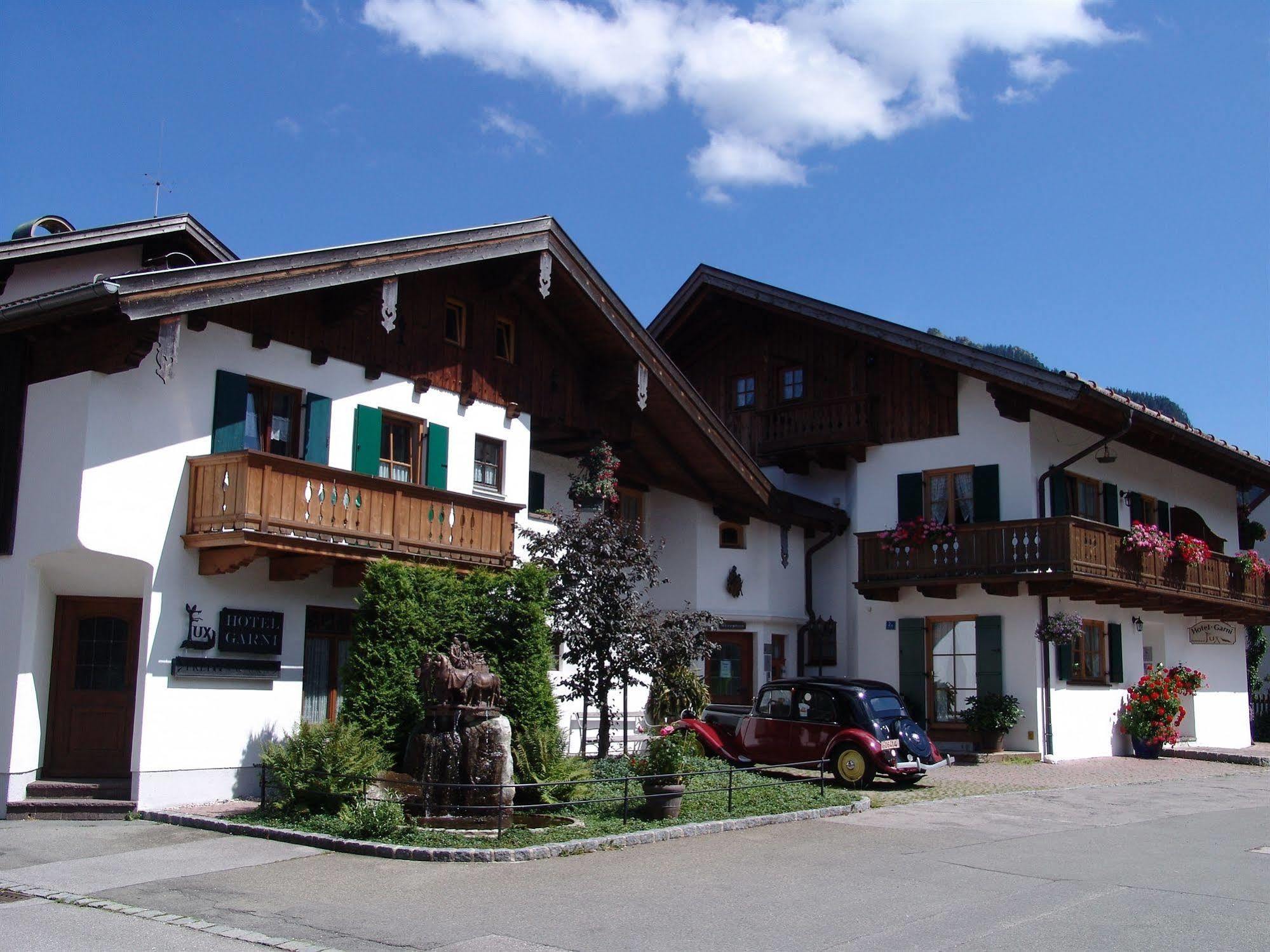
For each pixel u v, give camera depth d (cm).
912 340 2378
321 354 1602
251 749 1471
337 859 1074
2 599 1373
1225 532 3050
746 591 2430
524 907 895
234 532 1362
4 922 846
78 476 1315
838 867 1073
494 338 1909
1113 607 2505
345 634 1647
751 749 1789
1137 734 2439
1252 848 1235
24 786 1360
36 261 1672
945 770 2033
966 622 2364
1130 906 920
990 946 786
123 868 1038
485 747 1248
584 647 1667
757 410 2705
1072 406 2169
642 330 2039
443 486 1766
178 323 1337
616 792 1412
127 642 1470
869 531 2514
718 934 820
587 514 2120
